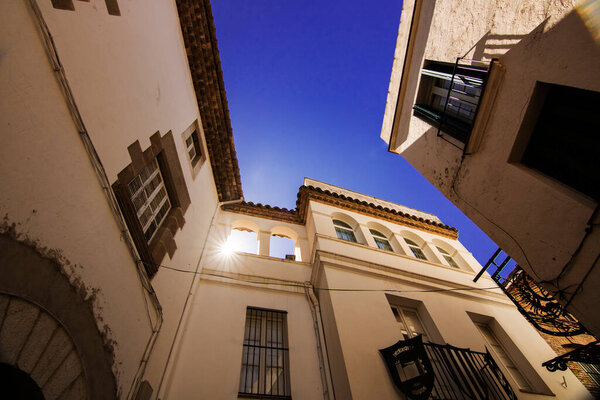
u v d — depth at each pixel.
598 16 4.38
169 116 7.15
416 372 7.06
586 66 4.45
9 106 3.00
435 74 8.01
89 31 4.38
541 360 8.78
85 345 3.79
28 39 3.28
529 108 5.41
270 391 6.95
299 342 7.95
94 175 4.21
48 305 3.28
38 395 3.21
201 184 9.54
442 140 7.80
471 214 6.62
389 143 10.49
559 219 4.88
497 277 7.66
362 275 9.27
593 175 4.62
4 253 2.85
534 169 5.55
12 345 2.90
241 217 11.68
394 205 15.01
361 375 6.58
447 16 7.79
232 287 8.81
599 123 4.61
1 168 2.88
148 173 6.60
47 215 3.38
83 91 4.13
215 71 9.24
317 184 13.95
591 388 8.26
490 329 9.81
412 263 10.80
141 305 5.29
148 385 5.33
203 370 6.76
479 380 6.89
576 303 4.65
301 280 9.66
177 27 8.05
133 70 5.57
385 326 7.95
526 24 5.54
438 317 8.89
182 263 7.55
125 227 4.81
